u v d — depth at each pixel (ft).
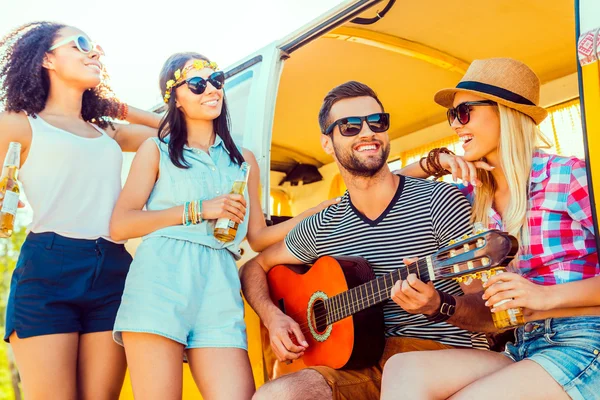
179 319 7.63
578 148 14.70
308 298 8.73
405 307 6.88
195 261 8.02
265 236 9.48
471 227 7.69
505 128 7.32
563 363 5.95
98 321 8.35
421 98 15.52
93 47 9.05
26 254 8.19
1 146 8.35
